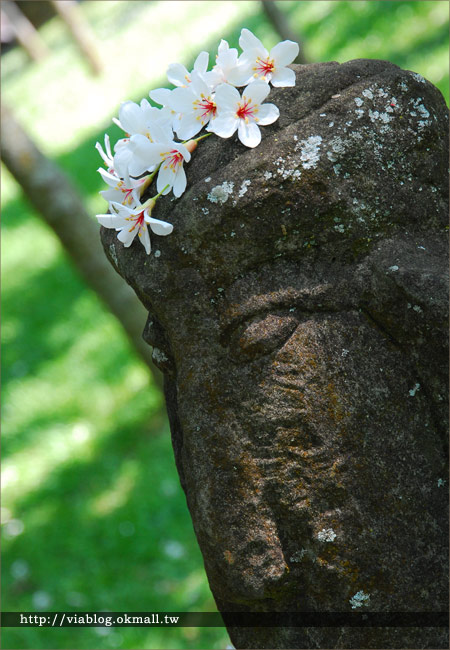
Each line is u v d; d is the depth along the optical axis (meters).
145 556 1.87
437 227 1.00
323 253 0.99
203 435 1.00
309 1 4.11
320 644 1.00
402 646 0.99
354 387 0.98
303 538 0.99
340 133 0.99
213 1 5.19
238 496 0.99
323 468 0.98
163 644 1.62
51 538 2.01
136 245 1.02
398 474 0.98
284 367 0.98
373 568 0.98
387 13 3.39
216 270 1.00
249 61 1.01
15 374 2.75
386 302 0.98
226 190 0.99
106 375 2.56
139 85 4.62
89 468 2.21
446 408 0.98
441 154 1.01
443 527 0.99
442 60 2.79
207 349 1.00
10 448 2.40
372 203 0.99
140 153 0.99
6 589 1.89
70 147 4.24
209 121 1.01
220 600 1.04
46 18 7.07
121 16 6.00
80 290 3.09
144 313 2.10
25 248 3.56
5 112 1.97
